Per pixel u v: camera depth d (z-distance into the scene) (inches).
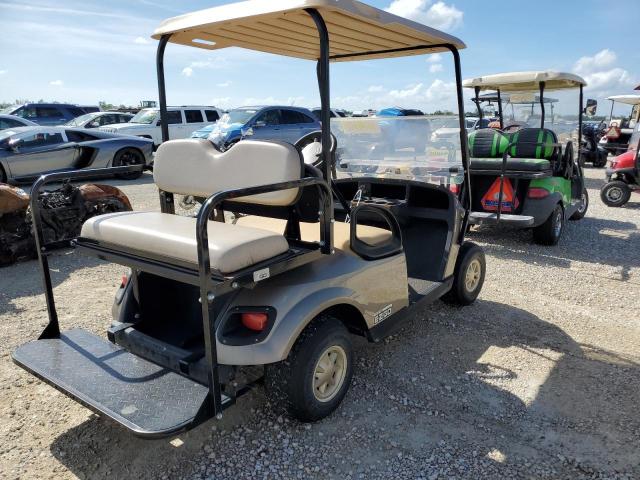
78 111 687.1
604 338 141.8
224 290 77.1
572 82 267.3
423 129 150.9
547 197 227.9
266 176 92.4
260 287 91.5
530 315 157.4
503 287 183.6
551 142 236.4
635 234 271.3
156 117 553.9
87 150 414.6
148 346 95.7
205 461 90.8
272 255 85.5
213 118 589.0
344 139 162.9
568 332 145.3
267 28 107.1
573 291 179.9
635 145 357.7
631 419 103.7
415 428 100.5
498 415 105.0
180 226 93.4
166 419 77.2
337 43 126.6
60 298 167.5
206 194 104.1
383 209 116.1
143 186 410.6
